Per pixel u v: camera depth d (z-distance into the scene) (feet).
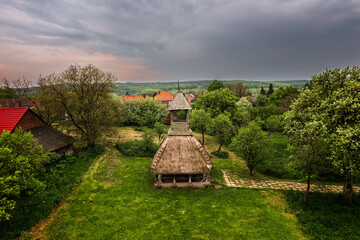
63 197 59.31
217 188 67.97
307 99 59.06
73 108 104.37
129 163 91.66
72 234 44.70
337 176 76.33
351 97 48.57
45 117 118.62
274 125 132.67
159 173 64.54
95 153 97.86
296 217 51.88
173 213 53.21
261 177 79.97
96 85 99.81
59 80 92.73
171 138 70.08
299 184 72.69
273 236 44.65
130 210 54.34
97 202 58.03
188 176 72.95
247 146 75.51
